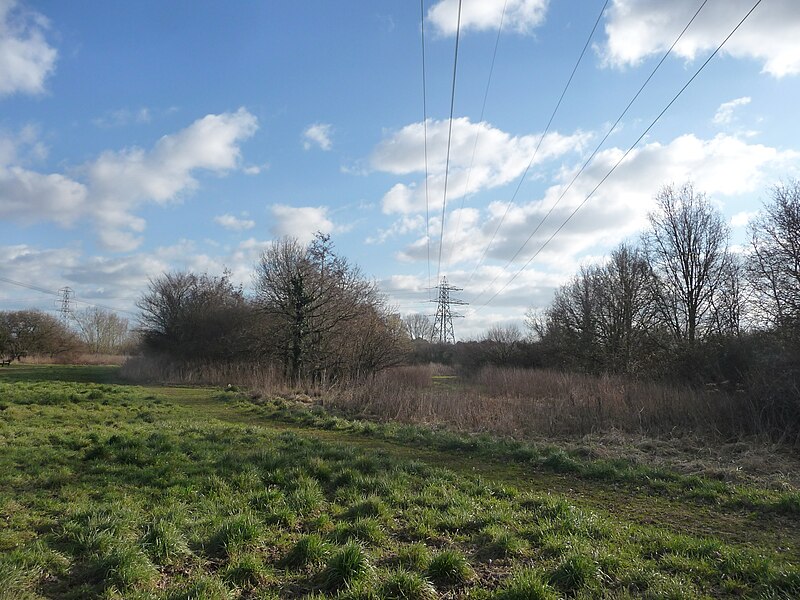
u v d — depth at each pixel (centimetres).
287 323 2856
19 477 730
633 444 1222
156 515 593
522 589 444
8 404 1455
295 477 782
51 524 563
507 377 2742
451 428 1468
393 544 561
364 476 803
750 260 1952
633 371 2588
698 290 2722
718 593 471
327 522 603
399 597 438
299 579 473
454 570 486
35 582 441
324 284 2861
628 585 475
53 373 3422
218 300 3472
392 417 1647
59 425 1201
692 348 2053
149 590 436
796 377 1357
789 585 472
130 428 1182
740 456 1092
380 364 2739
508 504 717
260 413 1672
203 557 505
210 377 2880
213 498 674
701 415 1392
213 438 1088
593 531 609
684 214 2777
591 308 3422
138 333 3769
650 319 2862
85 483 720
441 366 4919
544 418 1460
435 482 806
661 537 598
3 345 4500
